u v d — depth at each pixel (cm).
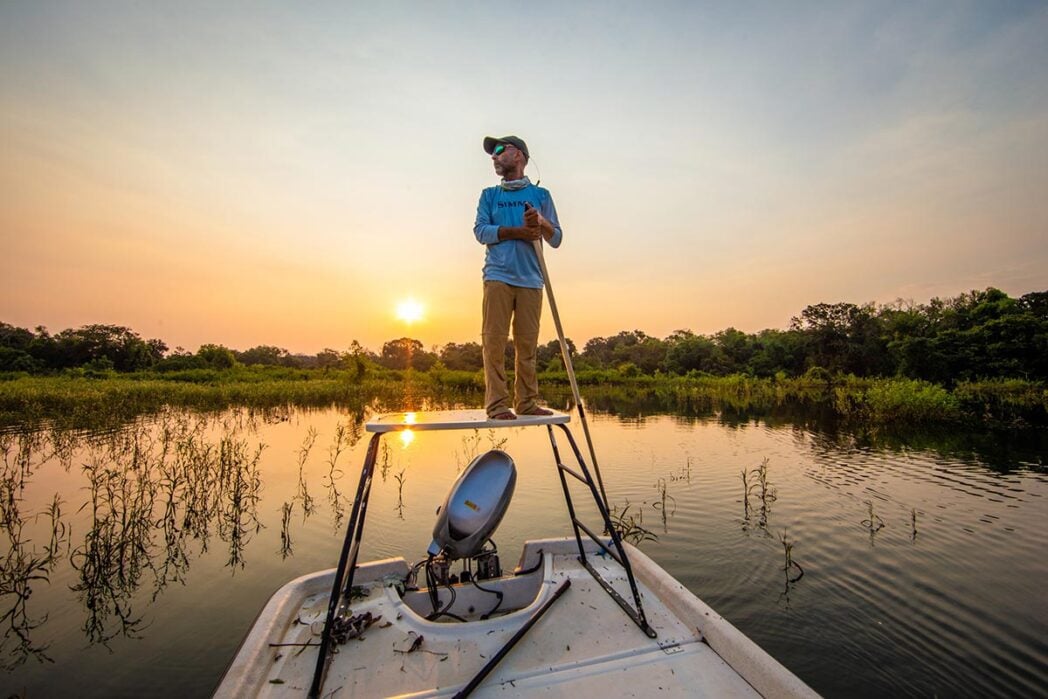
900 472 859
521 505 680
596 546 293
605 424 1507
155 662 349
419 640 196
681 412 1880
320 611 221
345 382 2806
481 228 262
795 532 578
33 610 416
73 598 436
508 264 259
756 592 442
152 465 887
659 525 604
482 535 220
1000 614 405
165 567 493
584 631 203
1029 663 345
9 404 1748
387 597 231
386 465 917
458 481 234
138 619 403
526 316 264
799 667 344
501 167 280
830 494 725
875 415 1544
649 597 232
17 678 332
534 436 1246
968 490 746
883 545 538
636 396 2833
